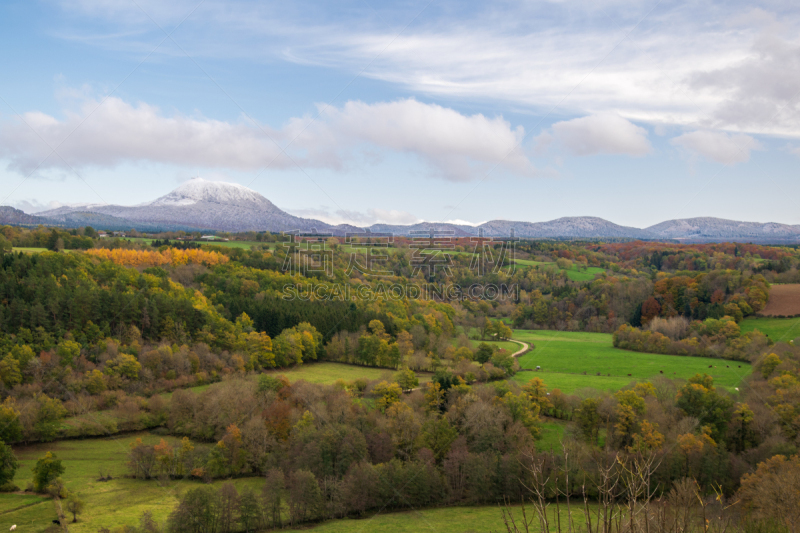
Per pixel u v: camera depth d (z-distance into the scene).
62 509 40.00
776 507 21.41
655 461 41.03
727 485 42.06
